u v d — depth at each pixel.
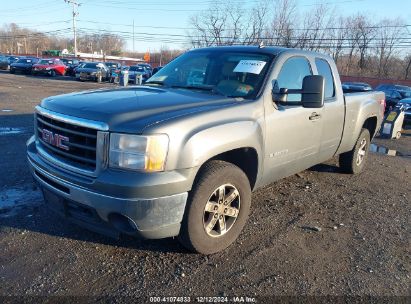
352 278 3.43
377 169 7.38
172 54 73.50
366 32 55.00
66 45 112.06
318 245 3.99
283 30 44.25
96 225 3.27
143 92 3.90
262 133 3.89
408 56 62.56
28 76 33.31
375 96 6.61
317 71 4.96
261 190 5.50
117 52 105.81
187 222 3.32
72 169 3.21
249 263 3.55
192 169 3.17
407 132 14.42
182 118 3.21
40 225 3.99
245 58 4.40
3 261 3.35
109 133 3.02
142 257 3.54
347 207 5.12
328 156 5.50
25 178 5.30
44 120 3.59
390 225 4.64
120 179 2.97
